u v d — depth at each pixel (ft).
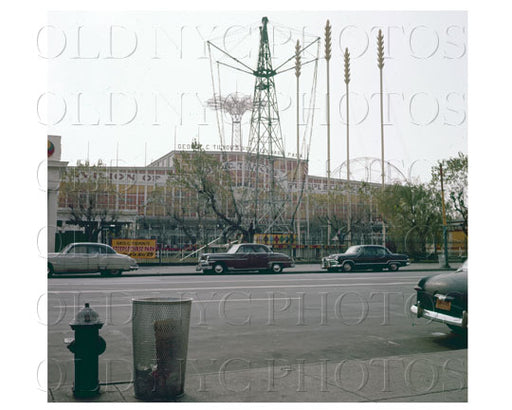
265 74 116.37
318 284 57.21
